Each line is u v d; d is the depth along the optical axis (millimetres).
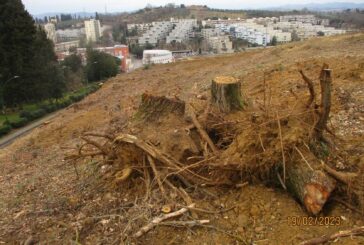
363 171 3918
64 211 4766
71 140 10961
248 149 4180
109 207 4477
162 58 69562
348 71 8727
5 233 4605
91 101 19953
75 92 46000
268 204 3895
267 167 4047
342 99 6691
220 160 4324
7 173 9164
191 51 91312
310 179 3609
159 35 126250
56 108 37969
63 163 7578
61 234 4195
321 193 3559
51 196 5473
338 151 4379
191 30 129000
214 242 3551
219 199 4145
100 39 140625
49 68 41250
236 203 4031
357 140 4848
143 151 4586
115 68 57656
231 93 5414
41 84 39219
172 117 5363
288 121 4152
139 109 5613
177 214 3863
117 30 160375
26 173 8258
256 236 3549
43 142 12367
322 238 3271
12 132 29062
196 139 5023
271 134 4129
